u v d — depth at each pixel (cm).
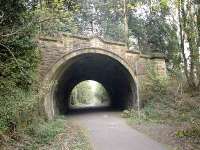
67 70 2503
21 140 1116
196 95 2089
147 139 1262
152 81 2297
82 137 1342
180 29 2134
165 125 1605
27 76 1310
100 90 5353
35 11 1082
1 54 1152
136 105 2341
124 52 2267
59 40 2044
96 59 2461
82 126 1775
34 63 1441
